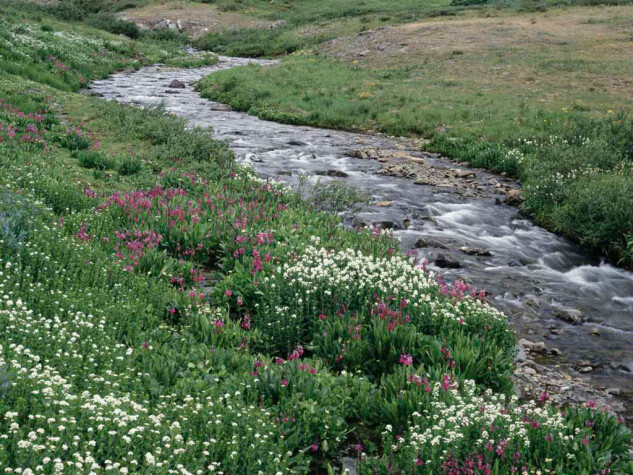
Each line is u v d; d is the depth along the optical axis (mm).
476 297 9914
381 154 22172
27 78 27328
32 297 6617
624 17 48531
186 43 66250
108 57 44281
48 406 4215
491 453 5188
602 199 13555
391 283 8867
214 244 10664
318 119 28625
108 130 19547
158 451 4082
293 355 7180
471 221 15094
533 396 7199
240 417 5176
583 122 22125
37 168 12867
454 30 49250
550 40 43188
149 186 13891
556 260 12727
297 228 11727
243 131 24875
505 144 22562
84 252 8664
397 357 7309
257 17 77188
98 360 5750
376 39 49250
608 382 7656
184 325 7703
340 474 5383
